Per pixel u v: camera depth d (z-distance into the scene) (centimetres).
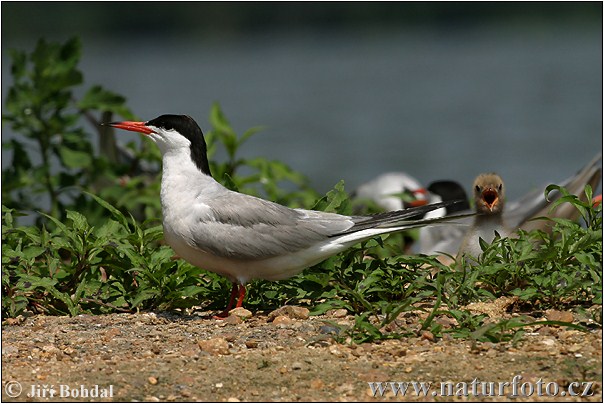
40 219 1490
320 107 4528
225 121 1584
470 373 776
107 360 832
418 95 4862
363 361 809
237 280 988
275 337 877
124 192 1482
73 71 1458
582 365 779
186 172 997
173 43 6359
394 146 3675
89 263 995
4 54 3875
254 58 6253
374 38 7406
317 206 1060
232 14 7031
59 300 986
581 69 5391
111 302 995
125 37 6175
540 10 7488
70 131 1489
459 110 4425
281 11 7381
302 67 5900
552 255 949
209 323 937
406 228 985
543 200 1262
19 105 1453
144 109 3888
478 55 6197
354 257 1020
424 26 7862
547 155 3419
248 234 961
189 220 973
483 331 830
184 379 783
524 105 4441
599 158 1240
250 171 2788
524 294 919
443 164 3338
